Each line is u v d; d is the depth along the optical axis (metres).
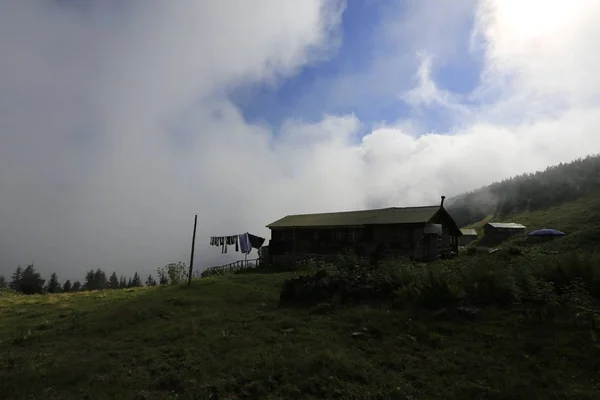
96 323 12.94
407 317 9.51
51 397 6.69
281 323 10.57
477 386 5.96
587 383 5.76
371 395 5.97
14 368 8.50
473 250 31.02
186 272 28.39
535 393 5.57
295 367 7.10
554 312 8.17
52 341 10.99
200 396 6.37
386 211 32.53
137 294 21.48
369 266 16.70
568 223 59.38
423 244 27.67
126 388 6.93
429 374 6.55
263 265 35.69
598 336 6.99
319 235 33.50
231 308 13.75
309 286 13.36
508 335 7.71
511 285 9.53
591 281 9.17
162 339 10.23
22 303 20.75
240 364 7.59
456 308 9.35
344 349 7.93
